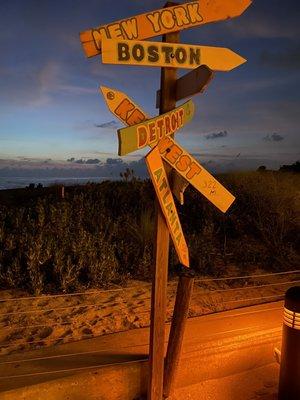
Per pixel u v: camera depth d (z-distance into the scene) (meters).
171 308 4.86
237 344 3.97
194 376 3.78
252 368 4.07
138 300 5.09
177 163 2.94
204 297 5.23
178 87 2.94
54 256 5.70
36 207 7.67
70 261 5.52
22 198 10.55
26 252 5.59
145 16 2.75
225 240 7.29
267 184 9.27
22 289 5.23
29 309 4.73
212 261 6.36
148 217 7.17
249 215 8.36
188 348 3.77
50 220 7.16
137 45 2.72
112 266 5.73
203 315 4.49
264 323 4.31
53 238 6.23
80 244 5.96
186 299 3.17
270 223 7.97
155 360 3.18
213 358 3.86
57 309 4.73
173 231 3.01
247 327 4.20
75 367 3.39
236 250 7.13
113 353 3.65
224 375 3.93
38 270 5.39
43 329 4.28
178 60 2.84
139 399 3.52
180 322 3.21
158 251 3.02
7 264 5.73
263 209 8.37
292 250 7.20
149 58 2.77
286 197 8.80
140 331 4.11
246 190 9.09
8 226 7.08
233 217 8.14
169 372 3.34
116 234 6.93
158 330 3.13
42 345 3.96
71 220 7.20
